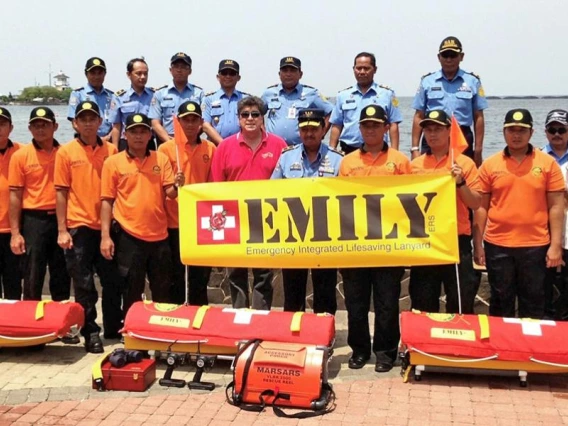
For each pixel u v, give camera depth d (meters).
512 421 3.21
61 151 4.28
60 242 4.28
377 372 3.91
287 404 3.36
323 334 3.68
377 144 3.93
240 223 4.05
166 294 4.42
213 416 3.29
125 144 5.77
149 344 3.90
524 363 3.58
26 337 4.05
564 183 3.88
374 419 3.25
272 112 5.39
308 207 3.97
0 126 4.54
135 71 5.64
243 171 4.30
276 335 3.71
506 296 4.01
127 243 4.24
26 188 4.46
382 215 3.89
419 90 5.22
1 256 4.70
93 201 4.32
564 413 3.31
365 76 5.21
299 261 3.99
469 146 5.16
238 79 5.53
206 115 5.54
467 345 3.60
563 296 4.43
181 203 4.11
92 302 4.34
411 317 3.73
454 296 4.02
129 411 3.35
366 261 3.91
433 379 3.78
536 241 3.90
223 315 3.86
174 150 4.48
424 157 4.04
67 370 4.00
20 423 3.21
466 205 3.90
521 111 3.81
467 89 5.08
